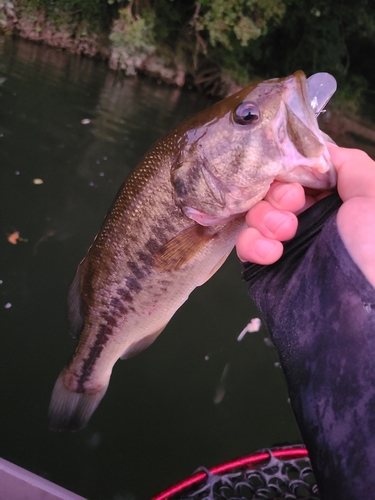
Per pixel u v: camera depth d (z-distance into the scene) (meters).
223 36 2.74
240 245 0.20
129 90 2.45
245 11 2.80
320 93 0.21
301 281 0.17
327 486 0.13
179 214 0.26
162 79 2.93
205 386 0.67
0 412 0.58
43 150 1.30
